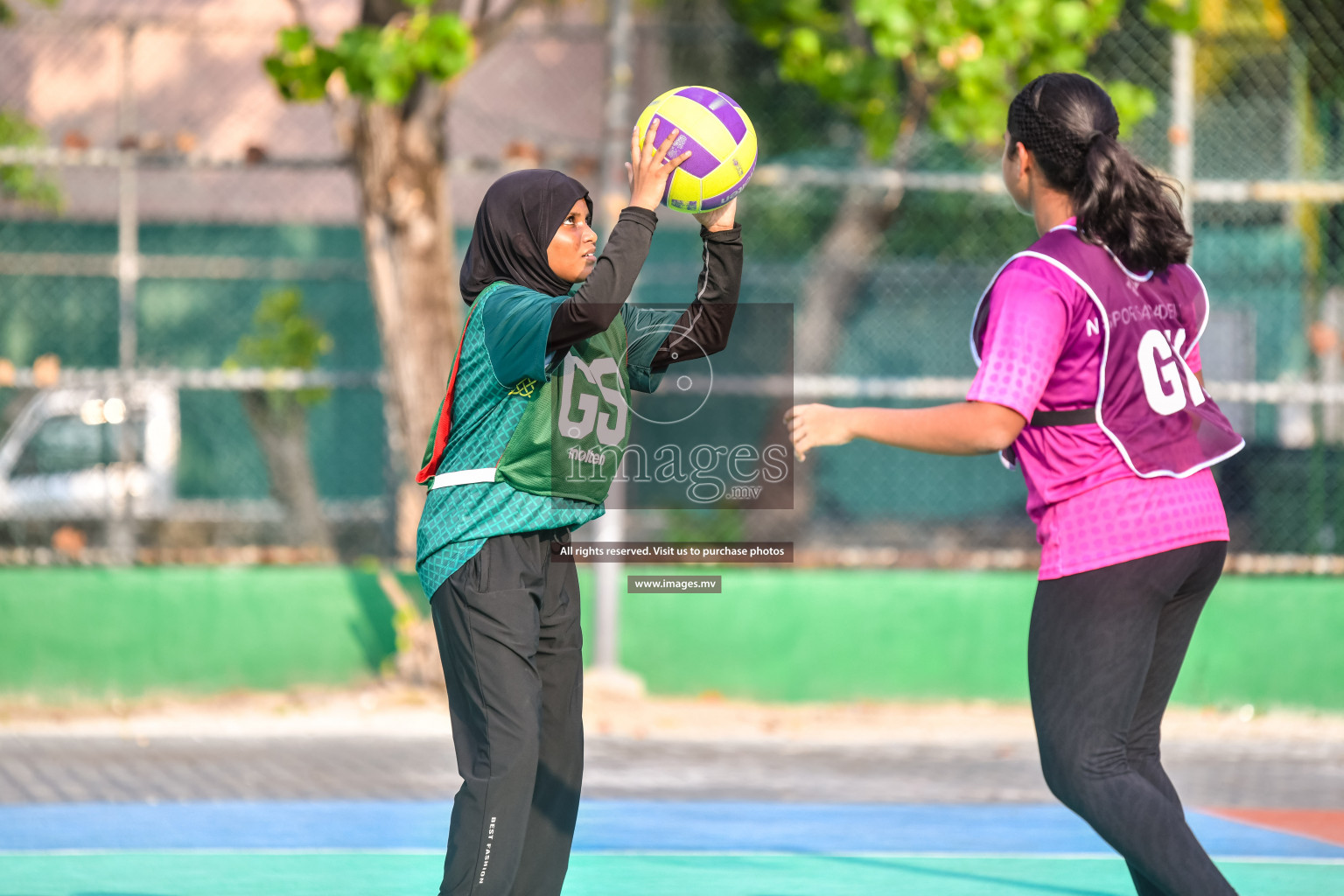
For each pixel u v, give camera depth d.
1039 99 12.69
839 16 40.66
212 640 33.97
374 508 44.56
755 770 27.95
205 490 61.81
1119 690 11.88
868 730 32.31
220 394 62.44
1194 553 12.05
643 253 12.34
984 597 34.75
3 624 33.31
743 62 55.78
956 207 56.72
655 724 32.09
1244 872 19.42
